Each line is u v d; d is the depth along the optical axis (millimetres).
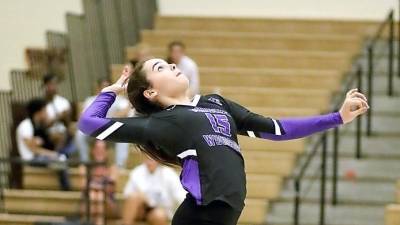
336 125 9023
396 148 22516
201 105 8953
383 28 25578
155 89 8961
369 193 21406
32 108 22531
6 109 24547
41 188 23031
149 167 20219
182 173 8648
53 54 25141
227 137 8695
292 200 21391
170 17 28672
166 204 20250
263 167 22141
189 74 22250
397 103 23766
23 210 22203
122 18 27656
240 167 8594
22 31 26062
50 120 22719
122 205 21422
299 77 24859
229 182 8406
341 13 28047
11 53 25938
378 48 26469
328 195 21422
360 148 22422
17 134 23297
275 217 20953
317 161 22391
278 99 24000
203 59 26281
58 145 22781
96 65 26125
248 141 22812
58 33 25344
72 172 22766
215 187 8391
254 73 25062
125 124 8766
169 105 8953
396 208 19172
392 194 21312
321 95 23859
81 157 22812
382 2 27688
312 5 28250
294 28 27891
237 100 24172
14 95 24438
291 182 21953
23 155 22531
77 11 26891
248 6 28641
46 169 22938
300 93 23922
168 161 8867
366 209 20984
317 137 23312
